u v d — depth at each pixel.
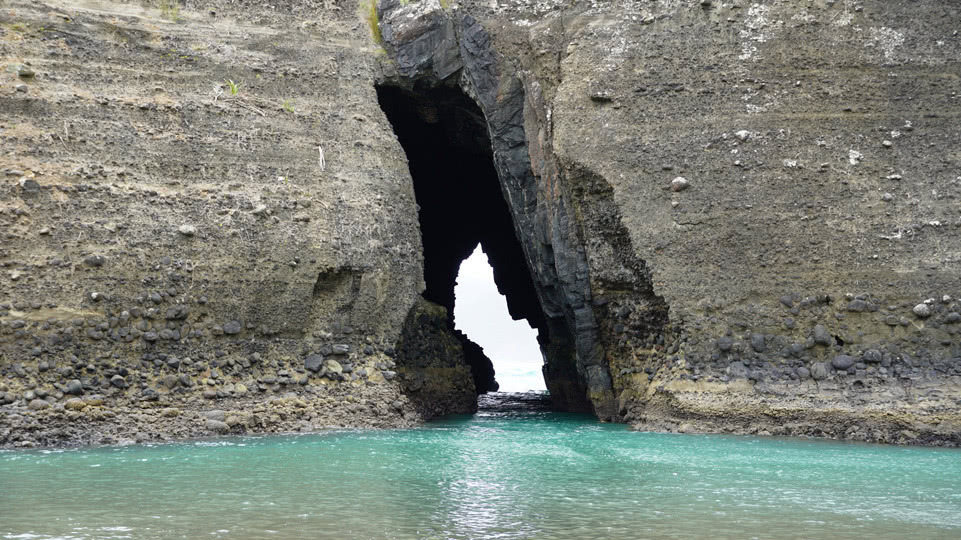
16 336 12.92
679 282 14.86
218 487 9.66
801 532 7.94
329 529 7.81
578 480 10.37
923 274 14.23
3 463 11.12
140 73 15.27
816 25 15.54
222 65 15.94
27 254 13.28
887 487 10.06
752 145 15.12
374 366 15.62
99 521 8.02
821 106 15.18
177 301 14.11
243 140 15.49
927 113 14.95
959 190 14.52
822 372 14.15
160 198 14.45
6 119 13.92
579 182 15.75
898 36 15.38
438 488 9.78
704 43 15.75
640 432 14.67
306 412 14.53
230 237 14.68
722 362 14.55
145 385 13.59
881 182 14.73
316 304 15.34
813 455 12.20
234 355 14.42
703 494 9.60
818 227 14.65
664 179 15.27
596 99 15.84
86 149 14.25
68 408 12.87
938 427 13.20
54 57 14.70
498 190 24.50
